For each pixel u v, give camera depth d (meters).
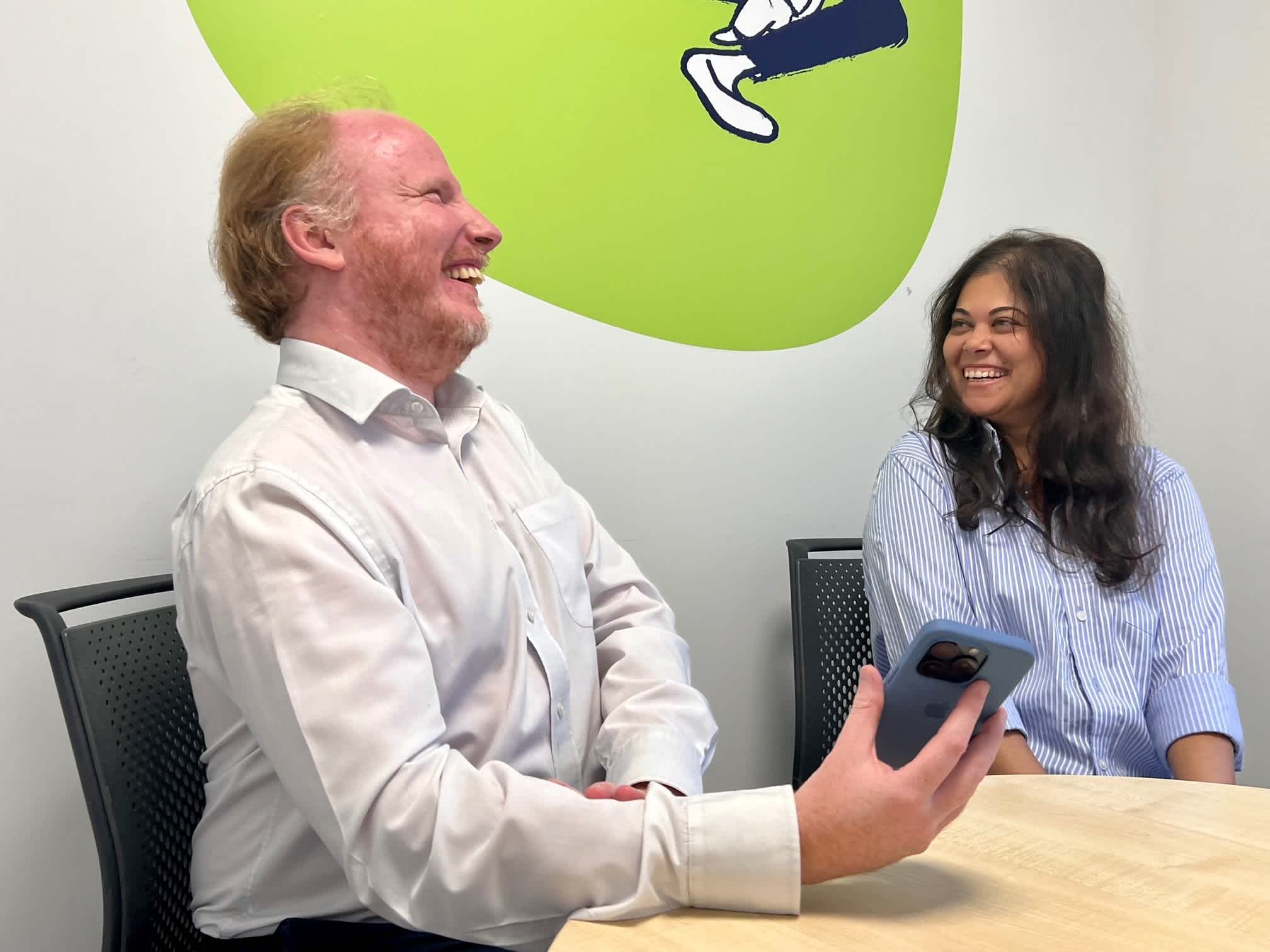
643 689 1.12
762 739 1.94
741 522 1.91
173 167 1.38
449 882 0.72
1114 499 1.52
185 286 1.40
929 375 1.73
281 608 0.82
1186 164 2.38
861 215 2.05
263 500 0.88
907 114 2.10
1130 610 1.50
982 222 2.23
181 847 1.07
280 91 1.45
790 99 1.94
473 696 1.03
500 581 1.05
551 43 1.67
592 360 1.73
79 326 1.32
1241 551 2.28
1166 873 0.72
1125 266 2.42
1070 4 2.34
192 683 0.98
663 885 0.67
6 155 1.27
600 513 1.75
